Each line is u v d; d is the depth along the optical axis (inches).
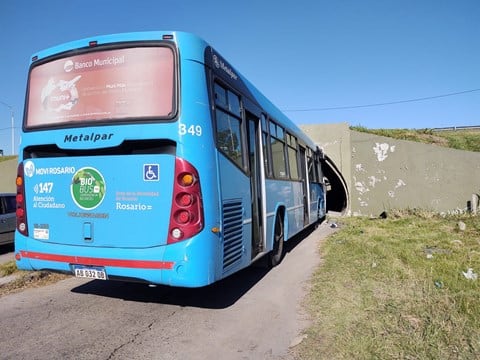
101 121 182.5
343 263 307.1
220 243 184.1
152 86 179.3
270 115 304.0
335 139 796.6
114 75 184.9
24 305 218.5
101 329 183.9
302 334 176.9
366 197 782.5
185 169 170.6
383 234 458.9
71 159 188.2
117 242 178.9
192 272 169.3
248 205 228.5
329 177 874.8
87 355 157.4
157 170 173.5
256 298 232.7
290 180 362.9
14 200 470.3
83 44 191.9
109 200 180.2
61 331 181.3
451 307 193.8
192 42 182.5
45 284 263.6
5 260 396.5
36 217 196.7
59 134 190.2
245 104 241.4
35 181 197.2
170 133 173.3
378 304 205.2
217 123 194.2
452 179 722.2
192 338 174.2
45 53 201.0
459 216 615.5
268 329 184.4
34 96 201.3
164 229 172.2
